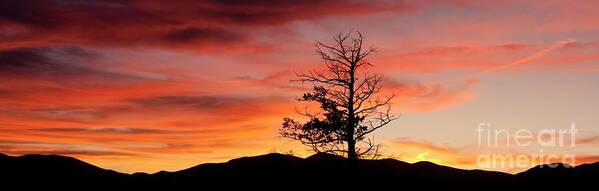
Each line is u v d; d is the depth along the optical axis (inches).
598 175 1947.6
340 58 1369.3
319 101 1370.6
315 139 1397.6
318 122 1371.8
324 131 1374.3
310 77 1385.3
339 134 1373.0
